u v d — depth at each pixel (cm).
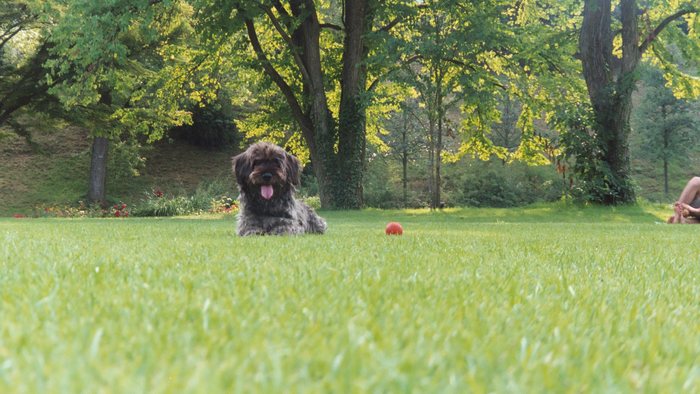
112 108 3594
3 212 4056
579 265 425
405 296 237
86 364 113
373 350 134
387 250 528
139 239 687
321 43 3162
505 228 1224
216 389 100
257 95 3469
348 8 2720
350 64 2734
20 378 106
